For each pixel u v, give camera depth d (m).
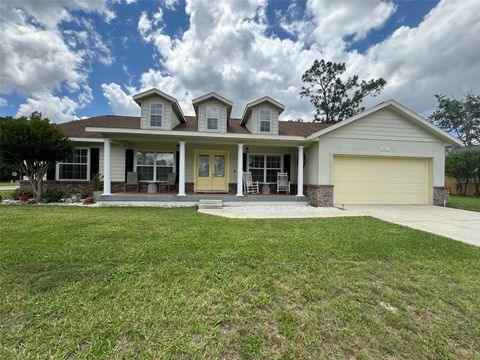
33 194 9.66
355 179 10.04
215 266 2.97
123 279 2.57
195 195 9.77
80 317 1.93
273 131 10.70
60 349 1.62
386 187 10.16
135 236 4.21
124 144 10.81
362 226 5.53
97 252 3.35
